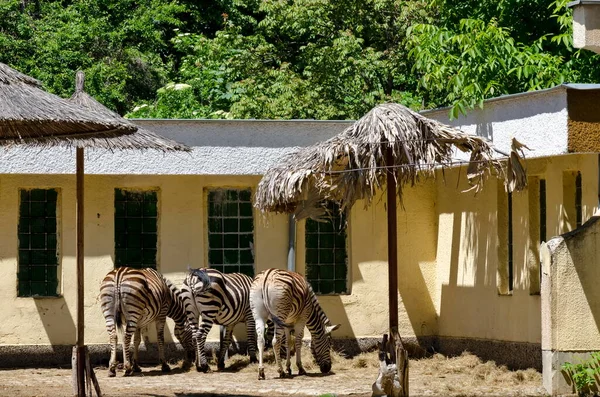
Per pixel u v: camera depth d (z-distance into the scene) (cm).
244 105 2652
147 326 1905
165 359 1848
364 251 1972
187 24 3331
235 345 1933
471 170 1358
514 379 1612
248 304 1831
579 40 1424
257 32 3070
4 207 1878
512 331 1742
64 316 1884
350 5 2725
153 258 1928
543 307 1474
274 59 2923
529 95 1512
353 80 2673
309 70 2717
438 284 1991
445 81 2139
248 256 1948
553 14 2077
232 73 2873
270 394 1523
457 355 1917
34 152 1834
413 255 1995
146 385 1612
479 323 1847
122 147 1413
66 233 1891
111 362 1723
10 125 1389
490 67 2002
